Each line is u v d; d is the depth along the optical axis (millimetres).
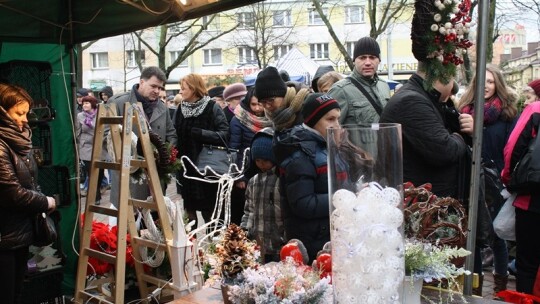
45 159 4098
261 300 1552
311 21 29391
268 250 3307
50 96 4109
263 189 3355
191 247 3213
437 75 2766
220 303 1847
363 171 1406
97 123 3500
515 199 3381
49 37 4102
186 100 5051
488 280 4641
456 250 1683
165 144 3619
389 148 1408
